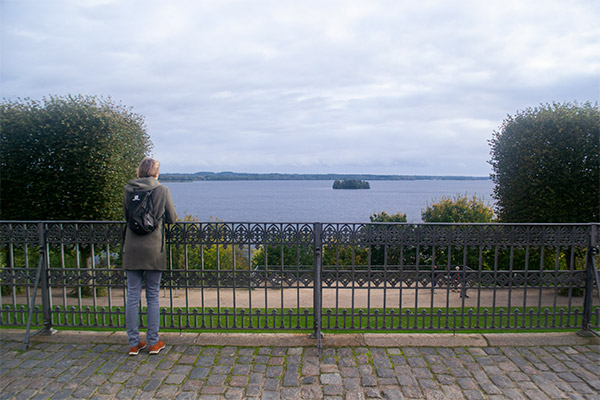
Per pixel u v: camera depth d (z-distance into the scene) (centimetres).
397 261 1270
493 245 442
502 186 1027
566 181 891
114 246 450
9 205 912
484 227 441
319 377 361
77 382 351
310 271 448
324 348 421
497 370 374
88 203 916
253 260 1280
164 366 382
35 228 450
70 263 1102
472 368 378
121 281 456
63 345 430
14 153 898
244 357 401
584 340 438
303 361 392
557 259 445
